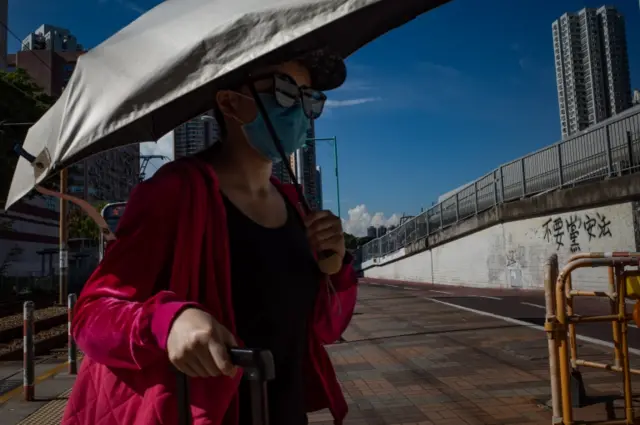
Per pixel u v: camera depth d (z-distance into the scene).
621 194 15.98
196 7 1.34
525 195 21.61
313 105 1.76
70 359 7.82
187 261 1.45
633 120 16.00
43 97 23.75
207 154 1.82
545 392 5.62
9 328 12.02
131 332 1.20
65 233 20.34
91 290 1.34
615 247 16.52
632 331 8.73
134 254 1.39
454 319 11.98
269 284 1.62
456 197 28.67
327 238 1.83
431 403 5.49
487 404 5.34
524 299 16.56
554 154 19.80
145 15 1.46
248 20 1.21
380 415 5.20
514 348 8.09
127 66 1.35
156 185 1.47
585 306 13.26
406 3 1.82
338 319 1.96
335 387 1.95
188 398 1.29
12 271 35.88
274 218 1.78
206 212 1.53
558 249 19.33
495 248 23.83
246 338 1.57
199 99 1.94
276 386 1.64
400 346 8.81
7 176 19.91
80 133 1.36
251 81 1.64
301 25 1.16
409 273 36.12
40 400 6.26
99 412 1.40
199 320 1.14
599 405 4.90
